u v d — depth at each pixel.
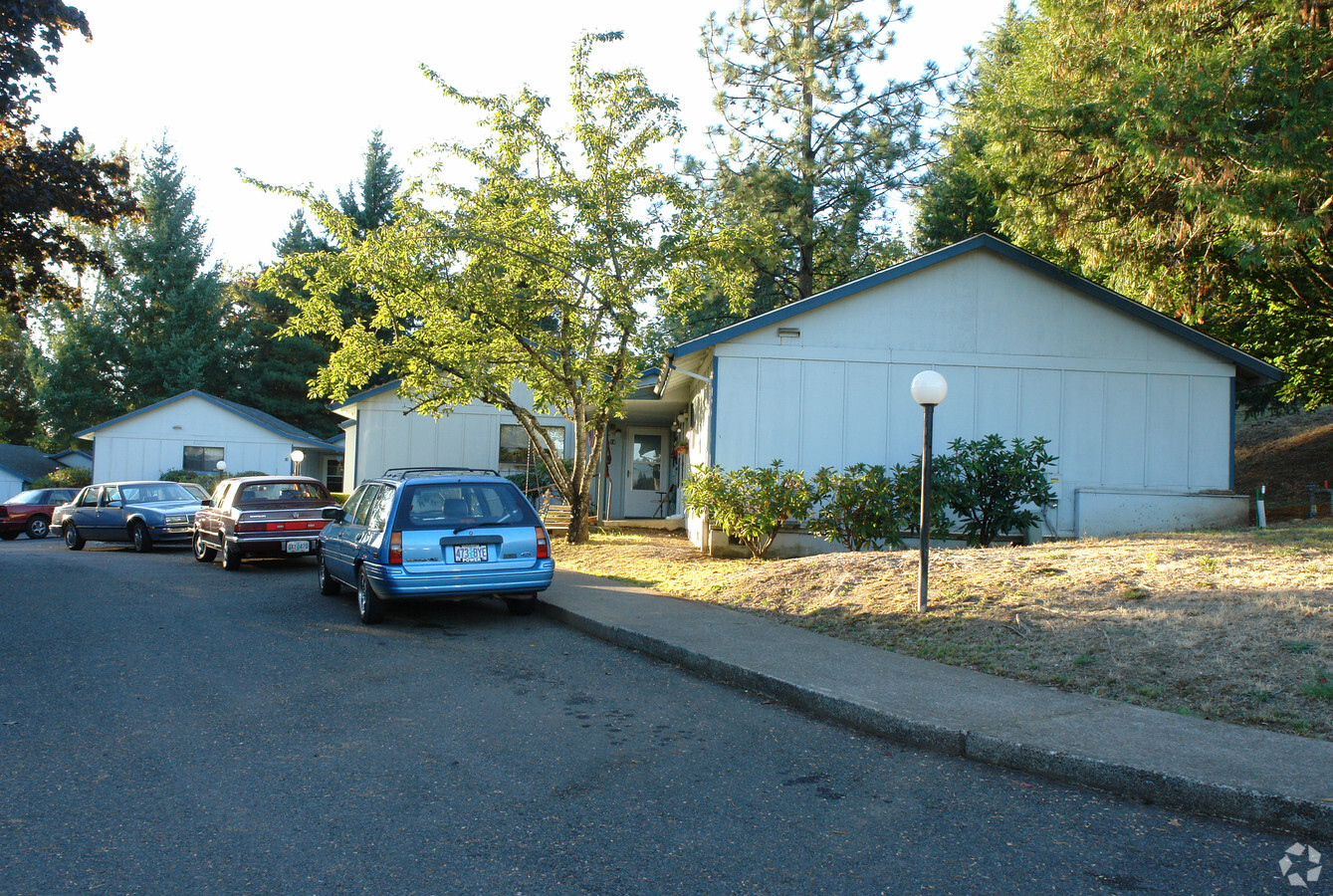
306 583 13.30
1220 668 6.14
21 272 15.84
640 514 24.56
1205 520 14.52
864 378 14.57
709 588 11.05
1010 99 15.48
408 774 5.03
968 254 14.70
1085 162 14.61
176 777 4.96
